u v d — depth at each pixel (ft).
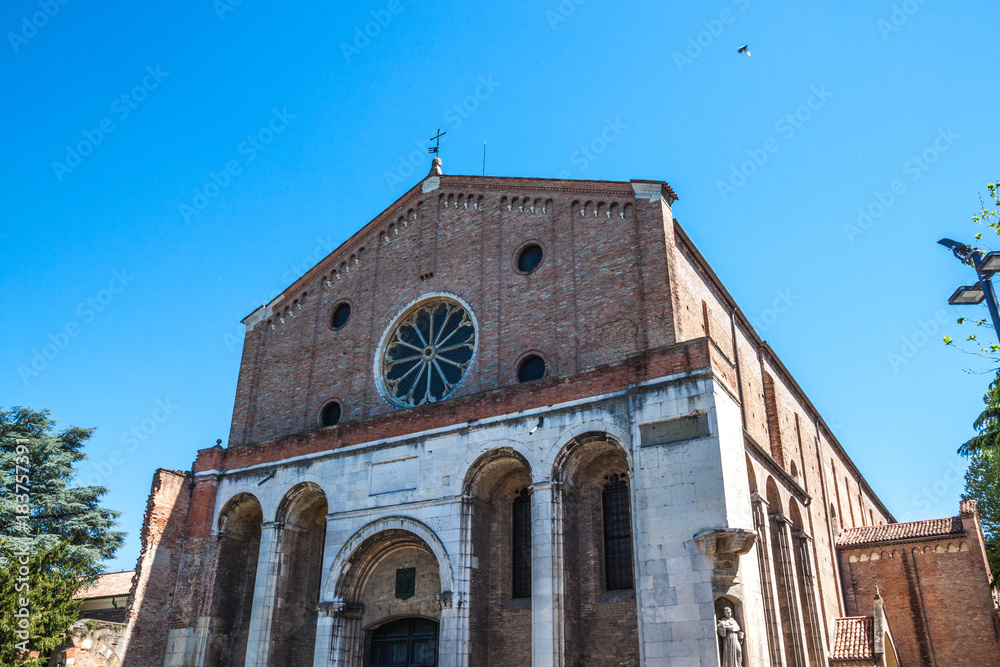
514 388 90.63
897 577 129.59
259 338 128.57
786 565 94.94
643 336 90.63
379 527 93.71
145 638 100.73
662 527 73.82
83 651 93.30
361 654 94.89
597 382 85.25
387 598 95.96
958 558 126.11
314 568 105.50
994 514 166.09
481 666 84.79
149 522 105.81
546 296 100.78
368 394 111.75
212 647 102.99
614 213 99.91
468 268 110.52
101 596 130.52
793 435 133.69
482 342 103.40
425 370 109.09
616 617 81.15
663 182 97.35
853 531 142.82
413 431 96.27
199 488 111.75
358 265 124.06
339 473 100.42
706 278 107.14
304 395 118.52
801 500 111.14
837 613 124.88
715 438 74.38
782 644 80.48
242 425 121.60
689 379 77.92
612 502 87.30
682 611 69.87
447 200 118.11
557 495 83.51
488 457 89.71
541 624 78.48
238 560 110.11
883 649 104.17
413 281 115.44
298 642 100.83
